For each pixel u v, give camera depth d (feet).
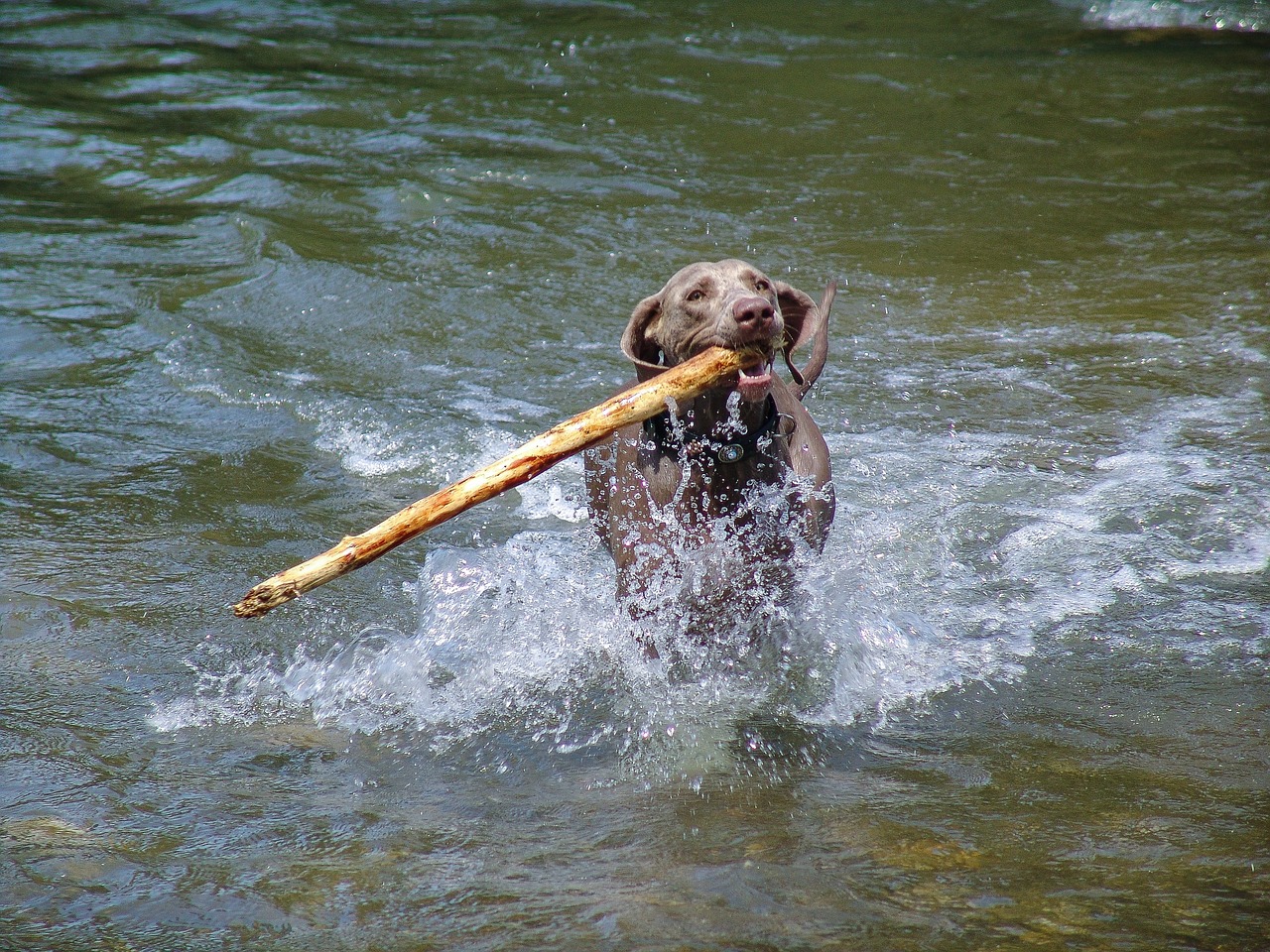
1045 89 152.76
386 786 42.24
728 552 50.88
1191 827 37.73
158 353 86.79
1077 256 102.73
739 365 46.26
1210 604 54.13
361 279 99.14
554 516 66.49
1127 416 74.79
